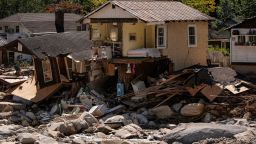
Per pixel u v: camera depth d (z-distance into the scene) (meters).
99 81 49.75
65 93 49.47
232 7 97.38
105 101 46.88
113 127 38.94
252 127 35.25
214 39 82.62
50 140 31.80
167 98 43.94
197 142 29.09
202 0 84.94
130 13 48.34
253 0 88.81
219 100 43.03
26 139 31.41
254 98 41.81
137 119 41.34
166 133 33.22
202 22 53.25
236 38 51.84
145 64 49.28
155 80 47.50
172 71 50.06
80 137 34.72
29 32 96.75
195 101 43.38
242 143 28.05
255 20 51.00
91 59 49.25
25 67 73.06
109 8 50.22
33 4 120.25
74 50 50.97
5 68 74.81
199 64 52.66
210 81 44.12
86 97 46.44
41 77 49.66
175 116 42.12
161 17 49.09
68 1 122.44
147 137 34.47
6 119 44.06
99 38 51.84
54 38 52.41
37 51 49.50
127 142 30.23
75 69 49.72
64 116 41.28
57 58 49.75
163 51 49.75
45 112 46.53
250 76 49.69
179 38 51.22
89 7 106.88
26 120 43.75
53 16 103.69
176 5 54.28
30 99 48.78
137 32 50.16
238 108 41.41
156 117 42.59
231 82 44.94
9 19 100.94
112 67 49.09
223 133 30.02
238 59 51.84
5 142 31.42
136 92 45.84
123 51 49.47
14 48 51.31
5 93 51.38
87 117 39.56
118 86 46.91
